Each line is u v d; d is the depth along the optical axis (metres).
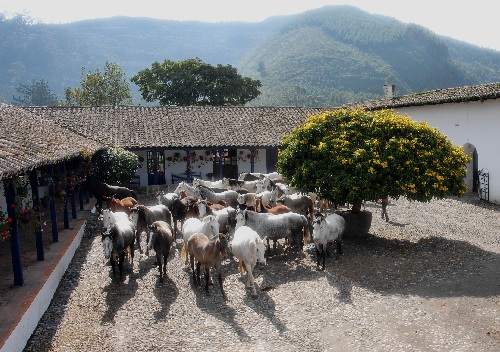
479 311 9.03
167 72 46.25
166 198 15.57
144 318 8.89
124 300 9.77
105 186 17.95
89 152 15.63
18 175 7.89
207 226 11.24
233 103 47.75
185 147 24.59
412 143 13.48
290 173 14.57
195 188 16.56
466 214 18.42
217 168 27.73
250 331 8.34
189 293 10.16
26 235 13.71
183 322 8.71
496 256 12.53
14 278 9.12
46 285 9.37
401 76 123.06
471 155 23.48
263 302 9.64
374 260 12.40
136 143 24.11
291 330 8.37
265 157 28.59
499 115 20.58
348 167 13.18
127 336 8.16
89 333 8.27
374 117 14.23
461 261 12.16
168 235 11.07
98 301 9.71
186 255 11.88
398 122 14.00
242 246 10.04
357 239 14.59
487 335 8.05
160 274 10.79
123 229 11.15
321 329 8.41
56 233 12.73
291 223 12.59
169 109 29.52
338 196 13.35
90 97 51.22
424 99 24.81
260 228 12.24
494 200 21.00
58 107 28.00
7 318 7.60
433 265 11.90
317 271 11.62
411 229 15.84
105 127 25.80
